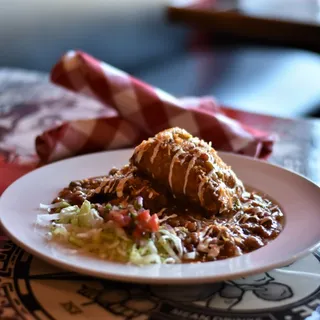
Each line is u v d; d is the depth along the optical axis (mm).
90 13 1875
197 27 2037
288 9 1937
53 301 466
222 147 710
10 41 1581
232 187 583
